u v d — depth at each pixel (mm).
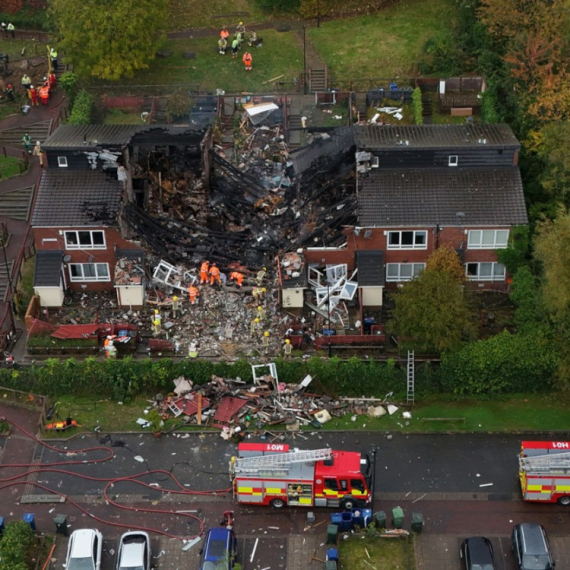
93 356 77438
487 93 94812
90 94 99312
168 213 88250
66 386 74188
